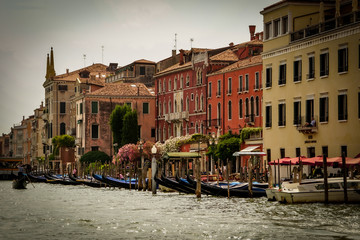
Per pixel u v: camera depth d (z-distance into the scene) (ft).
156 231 248.52
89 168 634.02
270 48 446.19
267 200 338.34
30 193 476.95
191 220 274.77
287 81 428.15
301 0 427.33
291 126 424.05
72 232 250.16
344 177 297.12
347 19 381.40
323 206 298.35
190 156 471.62
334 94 385.70
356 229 241.55
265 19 451.94
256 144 477.36
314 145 402.11
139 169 461.78
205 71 606.55
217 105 583.99
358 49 367.45
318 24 401.90
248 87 533.14
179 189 394.93
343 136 378.32
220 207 318.04
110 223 272.51
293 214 278.67
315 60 401.90
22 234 246.47
